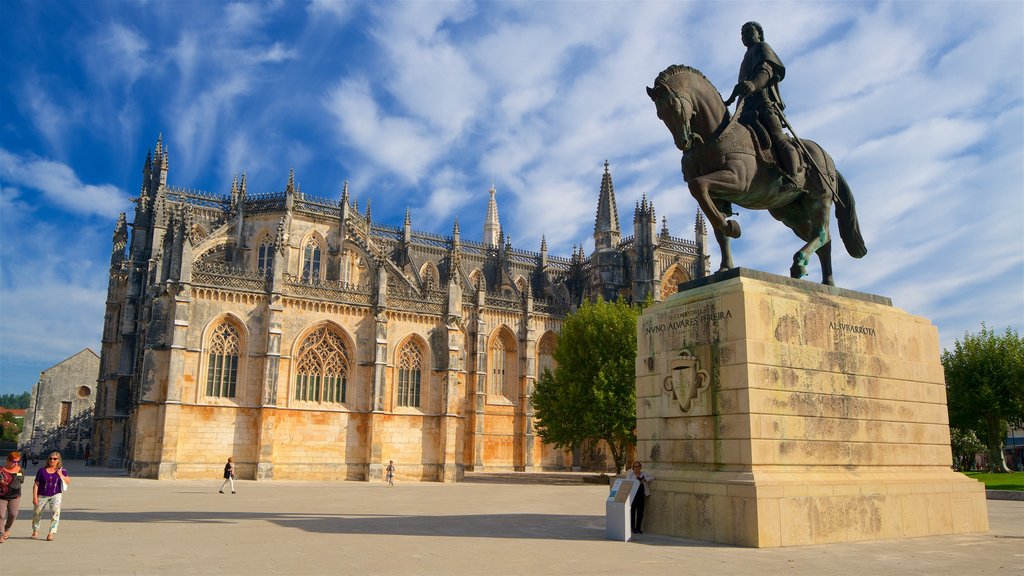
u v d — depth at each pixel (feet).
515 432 306.35
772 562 47.44
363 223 302.25
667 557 49.78
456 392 246.47
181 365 203.31
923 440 67.72
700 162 62.44
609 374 214.90
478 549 54.65
